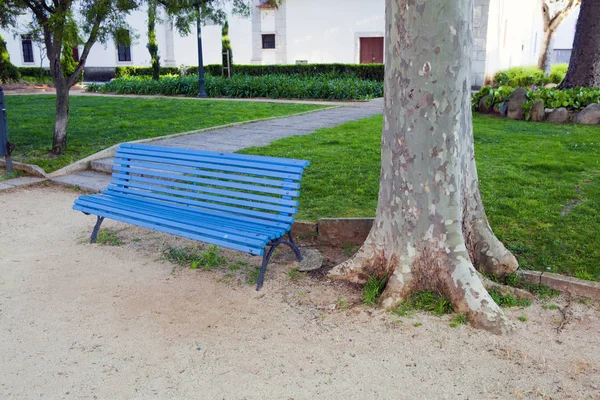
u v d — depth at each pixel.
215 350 3.42
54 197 7.17
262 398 2.94
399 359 3.28
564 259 4.46
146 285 4.39
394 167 3.95
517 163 7.64
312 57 28.62
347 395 2.95
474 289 3.74
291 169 4.37
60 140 9.07
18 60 32.88
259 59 29.47
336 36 27.95
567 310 3.82
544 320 3.71
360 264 4.29
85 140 10.12
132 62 31.72
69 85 9.00
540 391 2.96
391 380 3.08
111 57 31.98
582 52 13.71
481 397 2.92
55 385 3.07
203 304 4.05
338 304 3.98
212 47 29.94
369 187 6.59
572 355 3.30
